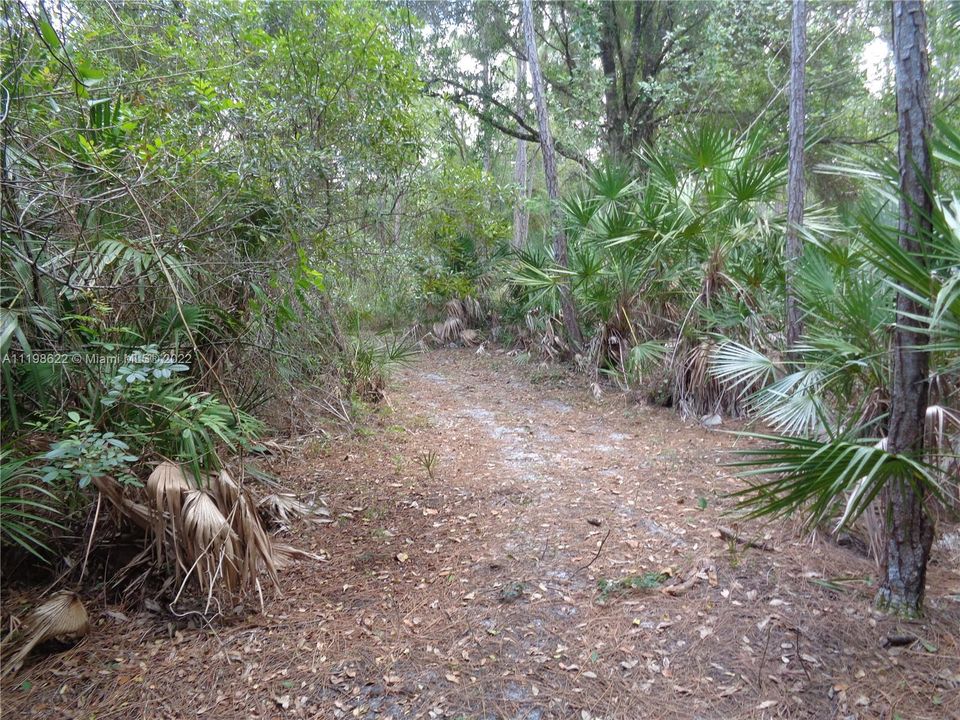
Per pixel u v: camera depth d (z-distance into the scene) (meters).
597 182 8.23
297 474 4.97
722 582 3.14
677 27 11.90
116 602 3.12
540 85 9.46
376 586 3.32
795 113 5.57
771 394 4.86
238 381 5.14
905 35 2.32
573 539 3.74
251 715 2.40
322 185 4.93
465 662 2.66
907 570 2.71
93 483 3.04
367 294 7.92
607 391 8.05
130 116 3.73
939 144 2.35
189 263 3.90
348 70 5.17
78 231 3.42
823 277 4.13
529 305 10.04
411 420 6.82
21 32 3.07
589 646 2.71
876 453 2.19
